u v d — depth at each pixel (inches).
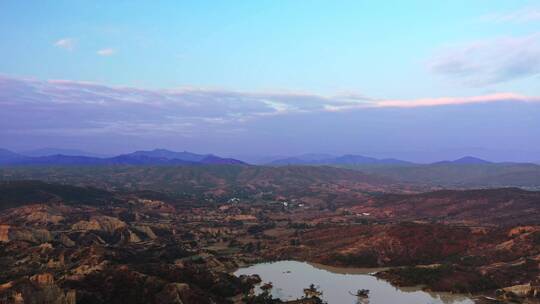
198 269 5374.0
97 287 4242.1
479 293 5285.4
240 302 4714.6
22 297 3774.6
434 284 5447.8
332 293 5216.5
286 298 4968.0
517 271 5713.6
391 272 5935.0
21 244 6382.9
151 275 4690.0
